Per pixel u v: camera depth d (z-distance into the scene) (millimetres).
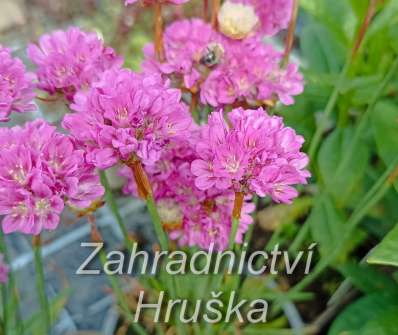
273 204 234
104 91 117
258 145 116
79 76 138
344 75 170
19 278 234
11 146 115
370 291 187
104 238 247
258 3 162
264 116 122
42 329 169
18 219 116
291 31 160
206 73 151
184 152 137
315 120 228
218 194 142
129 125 113
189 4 311
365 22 158
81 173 119
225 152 115
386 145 190
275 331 202
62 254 243
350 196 209
